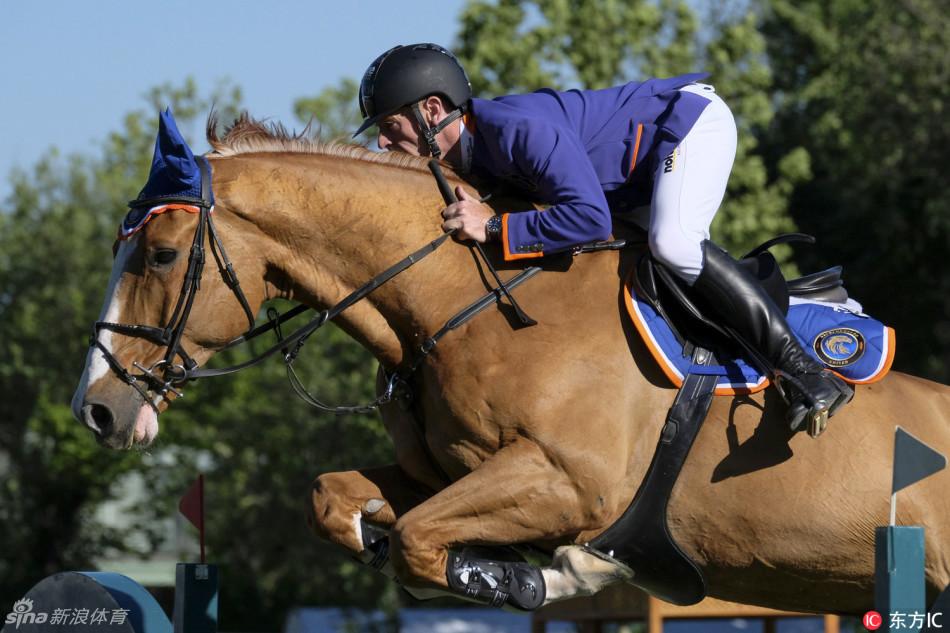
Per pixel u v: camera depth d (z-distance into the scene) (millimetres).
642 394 6668
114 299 6625
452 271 6828
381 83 7148
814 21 41312
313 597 36219
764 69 25688
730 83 25547
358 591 25406
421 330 6789
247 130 7055
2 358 35969
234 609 36312
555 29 23688
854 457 6734
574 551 6664
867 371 6836
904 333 34125
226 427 26750
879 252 34125
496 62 23297
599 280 6816
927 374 33812
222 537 28562
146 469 35219
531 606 6656
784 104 38906
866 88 32312
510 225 6707
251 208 6703
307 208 6777
